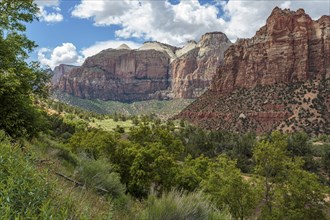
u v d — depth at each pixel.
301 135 91.81
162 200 5.89
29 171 3.36
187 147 93.00
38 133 14.58
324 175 74.38
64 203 3.21
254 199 26.42
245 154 90.56
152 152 32.03
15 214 2.46
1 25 13.23
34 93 14.36
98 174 9.22
